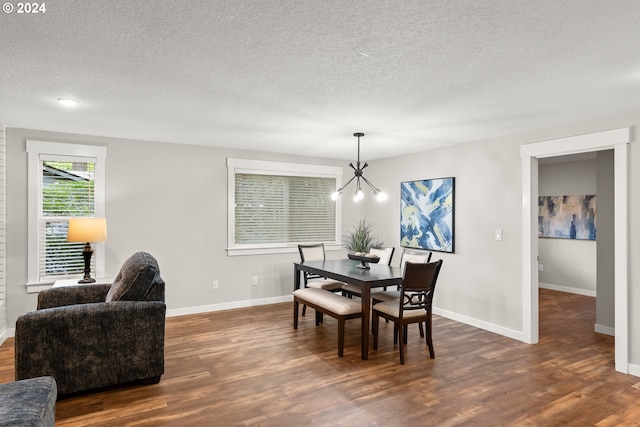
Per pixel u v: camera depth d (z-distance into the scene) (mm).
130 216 4477
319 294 3977
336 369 3184
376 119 3488
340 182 5961
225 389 2807
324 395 2725
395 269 4145
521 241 3961
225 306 5078
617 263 3205
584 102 2947
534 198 3900
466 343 3857
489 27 1792
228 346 3699
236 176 5184
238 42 1959
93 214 4305
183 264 4797
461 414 2477
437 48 2029
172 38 1912
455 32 1845
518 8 1620
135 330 2791
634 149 3133
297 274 4691
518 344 3840
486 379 3006
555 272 6770
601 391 2811
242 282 5195
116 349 2738
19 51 2051
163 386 2848
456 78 2465
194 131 4035
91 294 3418
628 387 2881
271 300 5410
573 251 6504
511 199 4059
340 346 3465
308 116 3404
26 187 3961
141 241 4543
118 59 2168
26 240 3963
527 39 1913
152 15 1681
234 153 5090
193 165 4836
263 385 2877
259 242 5363
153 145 4598
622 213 3178
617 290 3201
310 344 3779
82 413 2453
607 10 1628
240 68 2307
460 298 4637
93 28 1800
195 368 3178
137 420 2375
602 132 3322
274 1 1573
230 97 2871
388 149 5055
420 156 5215
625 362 3131
